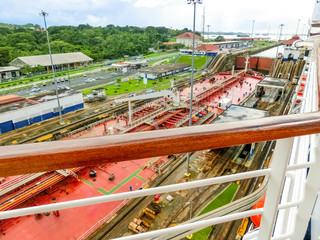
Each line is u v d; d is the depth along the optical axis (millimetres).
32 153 855
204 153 23734
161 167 21969
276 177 1350
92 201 1078
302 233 1766
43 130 30031
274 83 41406
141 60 77812
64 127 31078
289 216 2068
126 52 92750
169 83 53438
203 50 81375
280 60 63000
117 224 16031
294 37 90188
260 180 19609
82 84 54406
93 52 86312
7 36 84188
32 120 31703
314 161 1516
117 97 43875
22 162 843
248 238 2275
